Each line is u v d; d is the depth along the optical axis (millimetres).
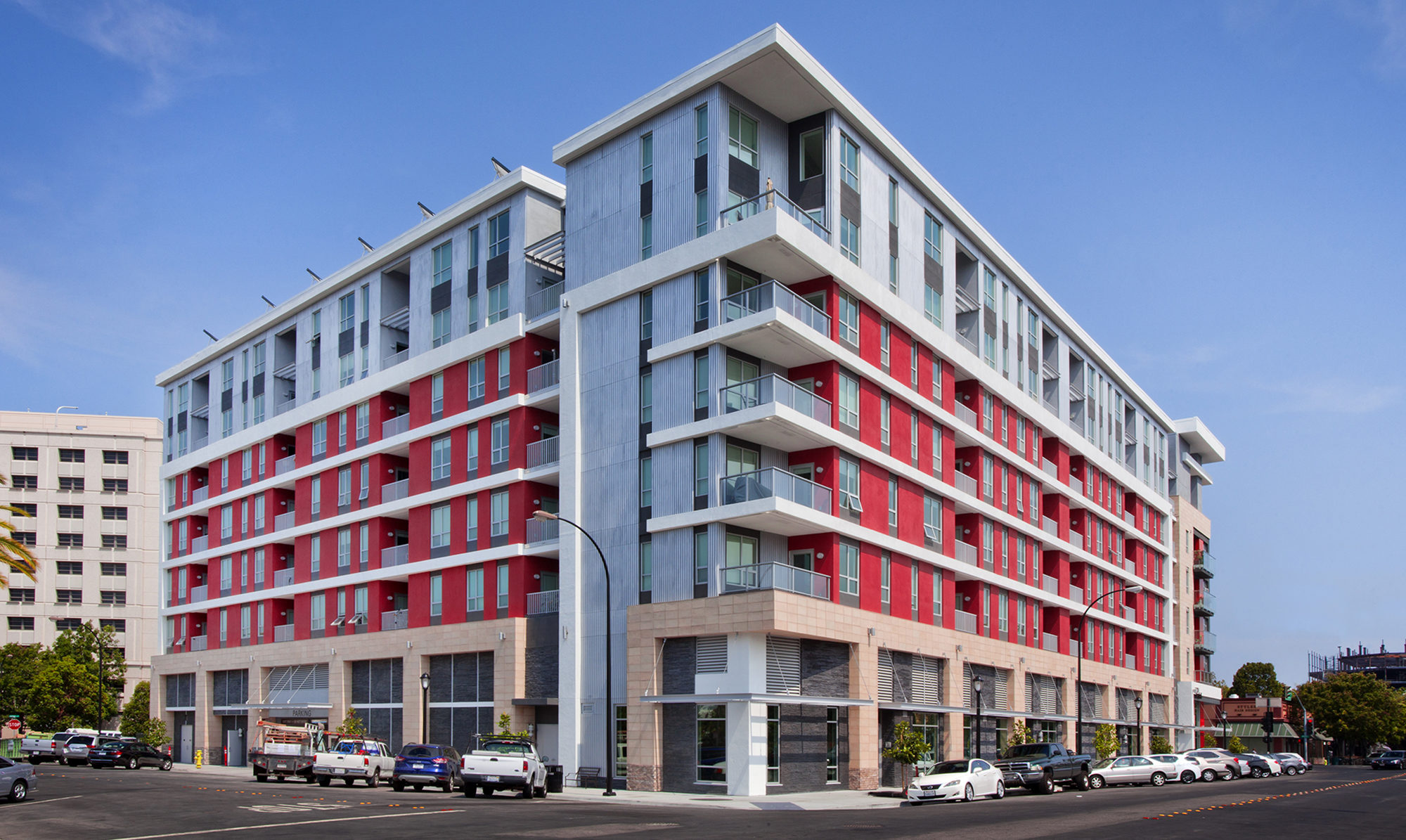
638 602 42156
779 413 38656
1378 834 23562
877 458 44469
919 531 47625
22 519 102375
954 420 50781
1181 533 85938
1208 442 91938
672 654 40844
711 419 40188
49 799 30766
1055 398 63938
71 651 92188
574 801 33562
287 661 58719
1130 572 74000
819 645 41469
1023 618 57562
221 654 63938
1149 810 29844
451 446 51562
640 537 42594
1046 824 24734
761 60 41188
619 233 45438
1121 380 75312
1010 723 54812
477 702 47969
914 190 49969
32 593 101625
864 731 41969
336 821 24109
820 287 42938
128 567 104750
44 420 104688
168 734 68688
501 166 52219
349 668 55062
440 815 25844
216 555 66625
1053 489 62250
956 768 37062
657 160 44406
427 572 51562
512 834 21391
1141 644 75562
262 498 63562
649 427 42969
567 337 46344
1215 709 94500
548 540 46188
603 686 42844
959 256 56000
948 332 51312
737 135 42969
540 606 46750
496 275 50344
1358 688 119625
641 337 43906
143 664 103688
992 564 54438
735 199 42312
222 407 68750
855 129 45750
